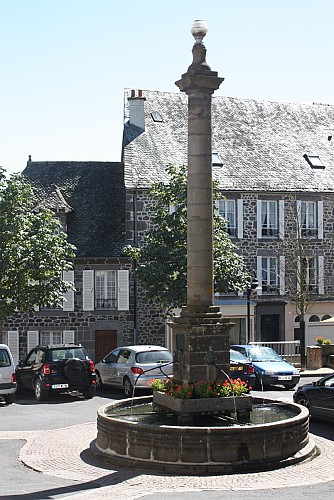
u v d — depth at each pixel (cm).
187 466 1143
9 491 1034
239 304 3328
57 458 1256
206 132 1364
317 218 3491
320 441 1408
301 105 3991
